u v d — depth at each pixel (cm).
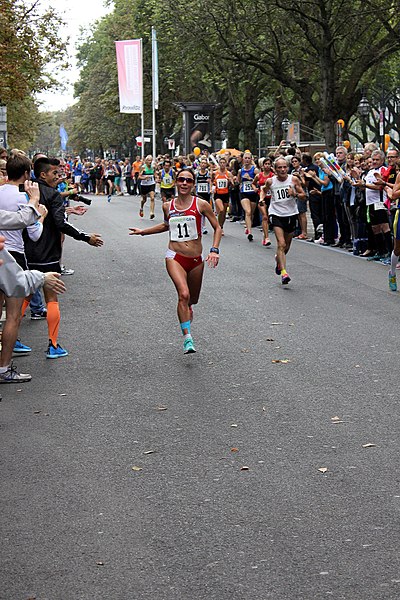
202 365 838
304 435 618
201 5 3188
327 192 1867
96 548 440
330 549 431
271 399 714
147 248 1931
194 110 4303
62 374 816
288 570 409
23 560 429
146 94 5972
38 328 1044
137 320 1077
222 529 459
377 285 1320
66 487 528
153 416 674
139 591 393
